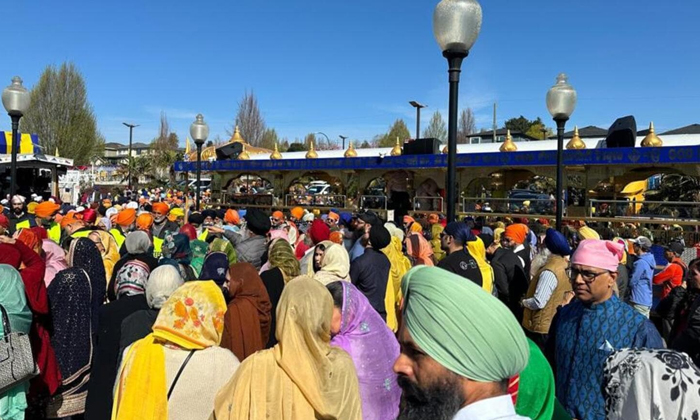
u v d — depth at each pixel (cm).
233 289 408
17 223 1077
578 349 334
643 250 848
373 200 1753
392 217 1560
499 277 696
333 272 499
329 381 251
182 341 294
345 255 510
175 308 298
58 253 624
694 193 1650
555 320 370
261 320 412
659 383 206
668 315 677
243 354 387
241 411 242
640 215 1264
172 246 594
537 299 539
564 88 893
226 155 2130
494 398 161
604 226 1296
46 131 5381
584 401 325
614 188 1551
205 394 289
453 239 624
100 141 6022
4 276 390
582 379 329
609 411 224
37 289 435
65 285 479
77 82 5559
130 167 4412
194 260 705
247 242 723
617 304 333
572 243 1134
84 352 485
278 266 549
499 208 1499
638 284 834
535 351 242
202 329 298
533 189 2144
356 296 352
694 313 383
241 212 1516
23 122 5350
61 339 473
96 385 396
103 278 551
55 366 457
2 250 435
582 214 1351
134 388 286
